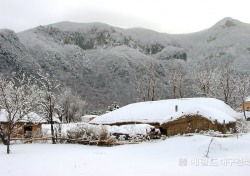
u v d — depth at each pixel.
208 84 73.88
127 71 192.62
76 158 20.58
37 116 42.56
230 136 29.39
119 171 15.14
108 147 30.16
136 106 54.50
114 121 50.84
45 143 36.91
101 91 176.00
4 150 28.30
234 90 73.50
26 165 18.08
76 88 177.88
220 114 36.75
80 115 89.88
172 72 81.00
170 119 37.69
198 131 36.28
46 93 38.81
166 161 18.36
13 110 31.02
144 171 15.02
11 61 159.50
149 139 36.53
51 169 16.27
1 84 31.42
